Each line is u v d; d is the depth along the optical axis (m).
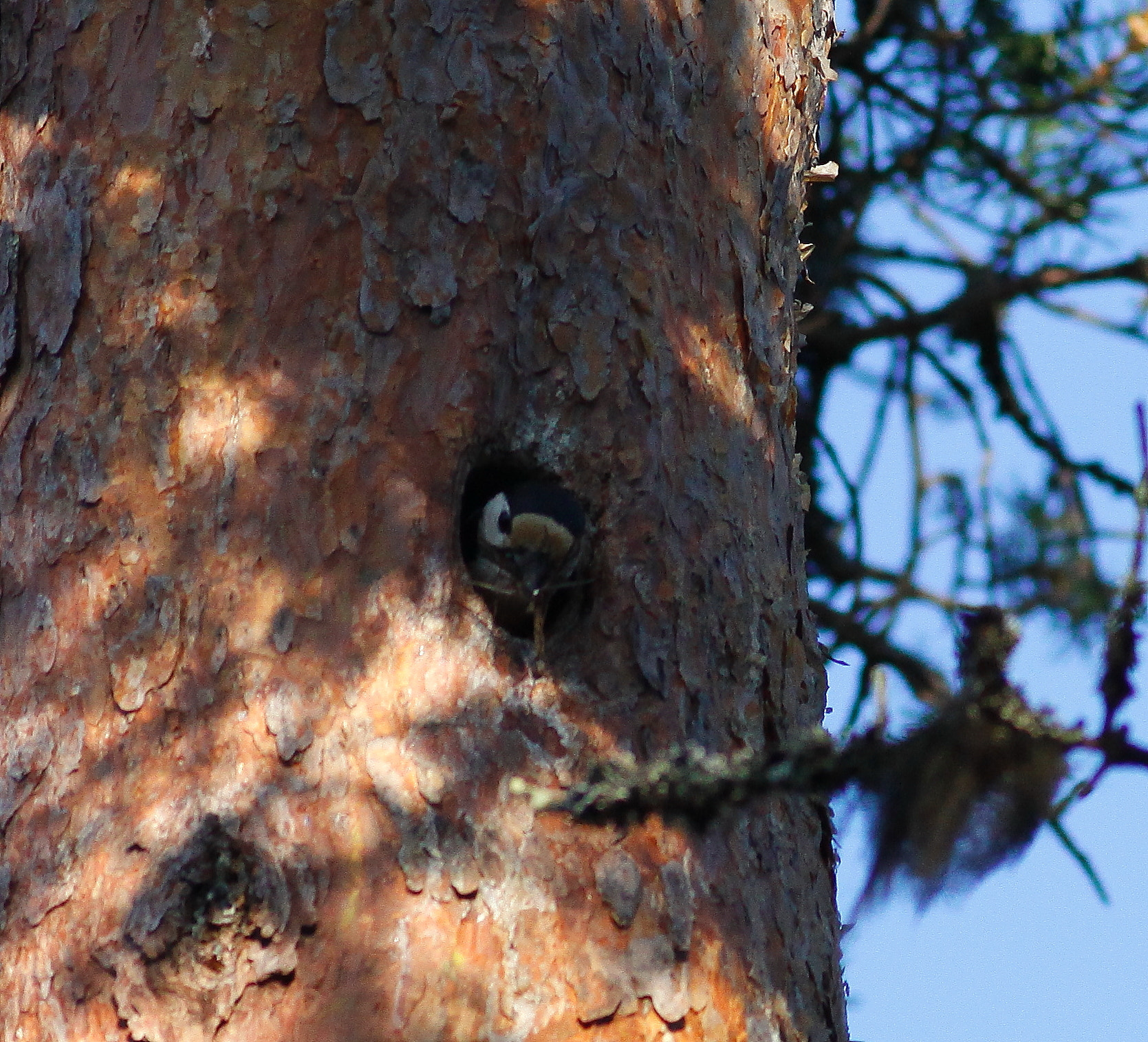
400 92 7.89
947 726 4.64
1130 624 4.61
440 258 7.78
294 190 7.74
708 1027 7.12
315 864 6.84
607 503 7.87
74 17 8.12
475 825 7.02
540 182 7.99
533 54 8.09
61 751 7.20
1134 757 4.50
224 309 7.62
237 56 7.89
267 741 7.02
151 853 6.85
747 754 6.43
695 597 7.90
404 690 7.20
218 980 6.70
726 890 7.43
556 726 7.38
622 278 8.06
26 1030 6.85
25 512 7.61
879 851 4.64
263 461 7.43
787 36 9.40
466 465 7.69
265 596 7.25
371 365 7.61
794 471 9.07
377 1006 6.68
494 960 6.85
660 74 8.51
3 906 7.07
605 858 7.14
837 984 7.98
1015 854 4.53
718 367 8.43
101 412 7.58
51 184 7.94
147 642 7.22
